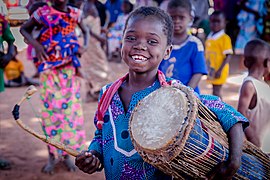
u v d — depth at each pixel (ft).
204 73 12.86
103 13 36.27
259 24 28.66
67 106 14.61
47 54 14.17
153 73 6.65
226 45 19.74
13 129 19.48
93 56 24.43
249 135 10.44
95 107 23.41
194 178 6.15
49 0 15.12
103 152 6.73
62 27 14.12
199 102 6.22
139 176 6.35
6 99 25.09
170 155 5.74
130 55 6.42
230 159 6.07
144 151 5.91
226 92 25.72
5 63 15.38
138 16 6.43
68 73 14.51
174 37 12.91
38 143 17.75
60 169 14.93
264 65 10.46
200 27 36.73
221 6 37.76
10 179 14.28
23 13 32.81
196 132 5.91
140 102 6.34
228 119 6.29
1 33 15.11
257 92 10.32
